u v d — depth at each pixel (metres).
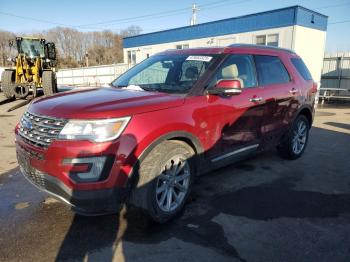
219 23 20.62
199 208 3.69
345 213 3.65
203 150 3.62
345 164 5.45
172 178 3.35
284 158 5.62
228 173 4.87
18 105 12.57
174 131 3.20
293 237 3.13
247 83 4.30
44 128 2.91
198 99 3.52
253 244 3.00
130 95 3.40
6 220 3.38
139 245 2.96
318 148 6.54
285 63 5.19
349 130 8.63
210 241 3.04
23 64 15.08
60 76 36.06
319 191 4.26
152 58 4.69
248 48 4.56
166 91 3.65
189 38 22.92
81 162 2.72
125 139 2.84
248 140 4.32
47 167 2.83
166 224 3.33
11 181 4.50
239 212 3.62
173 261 2.74
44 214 3.52
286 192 4.20
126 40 29.19
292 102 5.12
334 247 2.98
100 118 2.76
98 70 30.42
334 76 19.41
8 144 6.59
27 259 2.75
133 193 3.09
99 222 3.34
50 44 16.62
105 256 2.80
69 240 3.03
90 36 76.50
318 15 17.94
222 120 3.79
